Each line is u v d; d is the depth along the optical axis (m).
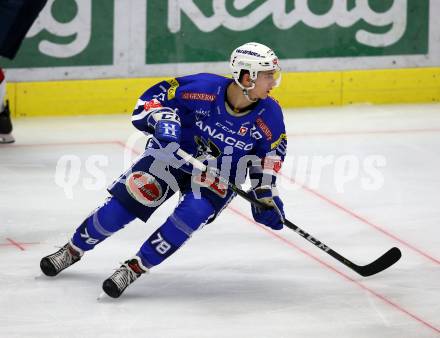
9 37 17.14
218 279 11.55
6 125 18.14
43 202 14.67
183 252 12.44
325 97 22.53
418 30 23.05
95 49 20.88
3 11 16.89
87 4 20.62
